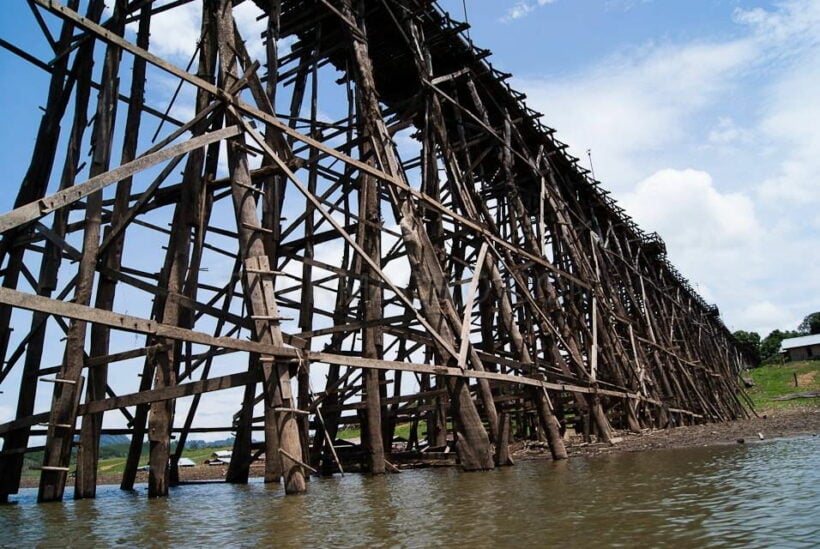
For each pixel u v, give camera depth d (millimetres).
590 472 7516
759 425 16203
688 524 3684
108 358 7457
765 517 3736
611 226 23219
